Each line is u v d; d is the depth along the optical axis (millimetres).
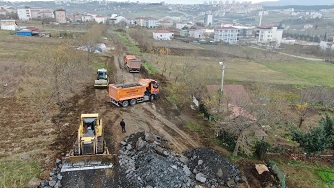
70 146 23094
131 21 180250
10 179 18516
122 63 54812
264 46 118938
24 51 56219
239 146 24266
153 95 35406
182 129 28406
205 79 36281
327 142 23219
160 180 18797
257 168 22016
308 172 22703
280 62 82438
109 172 19781
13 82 37375
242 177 20812
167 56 68625
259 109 23391
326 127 23688
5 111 29203
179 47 91938
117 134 25875
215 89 32219
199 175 20250
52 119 28109
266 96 32094
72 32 86750
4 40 67812
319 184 21234
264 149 23953
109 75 45531
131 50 70875
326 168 23500
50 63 32312
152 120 29828
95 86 38312
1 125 26109
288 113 32812
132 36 92750
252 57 86750
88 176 19188
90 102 33406
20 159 20859
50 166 20219
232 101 26656
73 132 25609
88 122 22094
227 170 20859
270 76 60469
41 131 25453
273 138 27422
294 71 69000
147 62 57469
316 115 37438
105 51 64750
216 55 84000
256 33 154375
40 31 83562
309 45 126062
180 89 37688
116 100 31953
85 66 43500
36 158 21109
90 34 59625
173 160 21500
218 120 25875
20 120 27406
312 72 68875
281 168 22906
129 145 23281
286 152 25406
